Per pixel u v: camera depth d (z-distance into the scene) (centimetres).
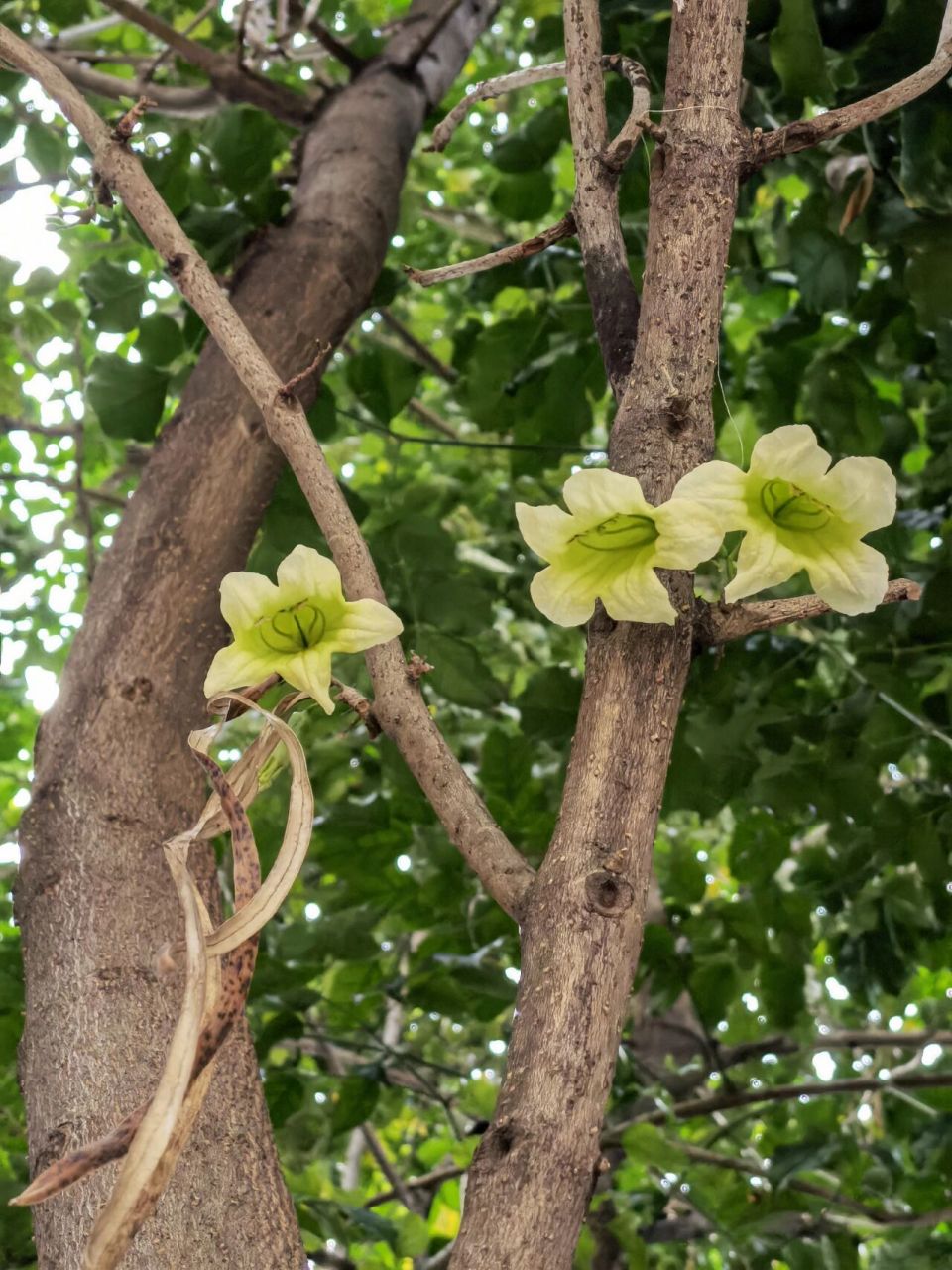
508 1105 107
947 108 254
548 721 325
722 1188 308
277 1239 145
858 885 359
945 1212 310
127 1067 154
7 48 175
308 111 334
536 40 337
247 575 127
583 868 116
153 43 432
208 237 283
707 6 151
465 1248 100
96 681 201
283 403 146
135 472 447
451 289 550
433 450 561
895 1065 516
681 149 146
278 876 105
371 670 138
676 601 129
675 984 354
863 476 126
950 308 278
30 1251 279
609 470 124
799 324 352
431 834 320
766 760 347
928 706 329
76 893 174
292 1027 306
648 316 140
